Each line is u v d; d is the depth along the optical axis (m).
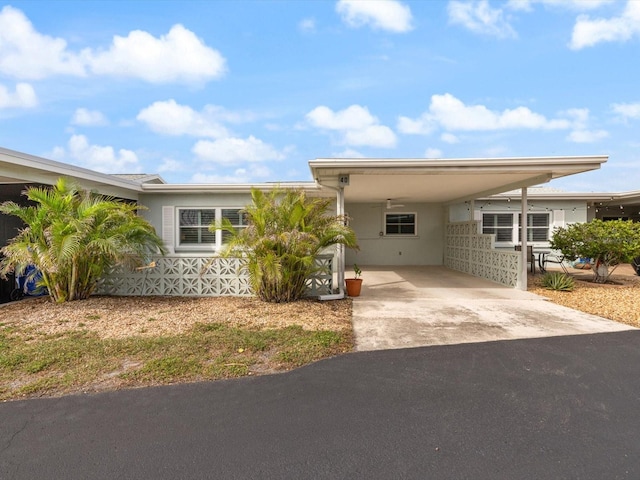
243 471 2.20
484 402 3.03
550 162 6.57
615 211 16.30
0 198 10.08
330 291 7.50
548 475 2.15
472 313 6.08
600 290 8.36
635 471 2.18
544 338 4.68
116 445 2.45
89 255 6.78
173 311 6.16
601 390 3.23
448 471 2.19
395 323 5.45
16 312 6.01
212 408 2.94
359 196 11.63
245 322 5.47
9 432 2.60
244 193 11.40
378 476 2.15
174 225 11.46
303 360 3.95
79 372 3.62
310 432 2.60
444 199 12.56
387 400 3.06
